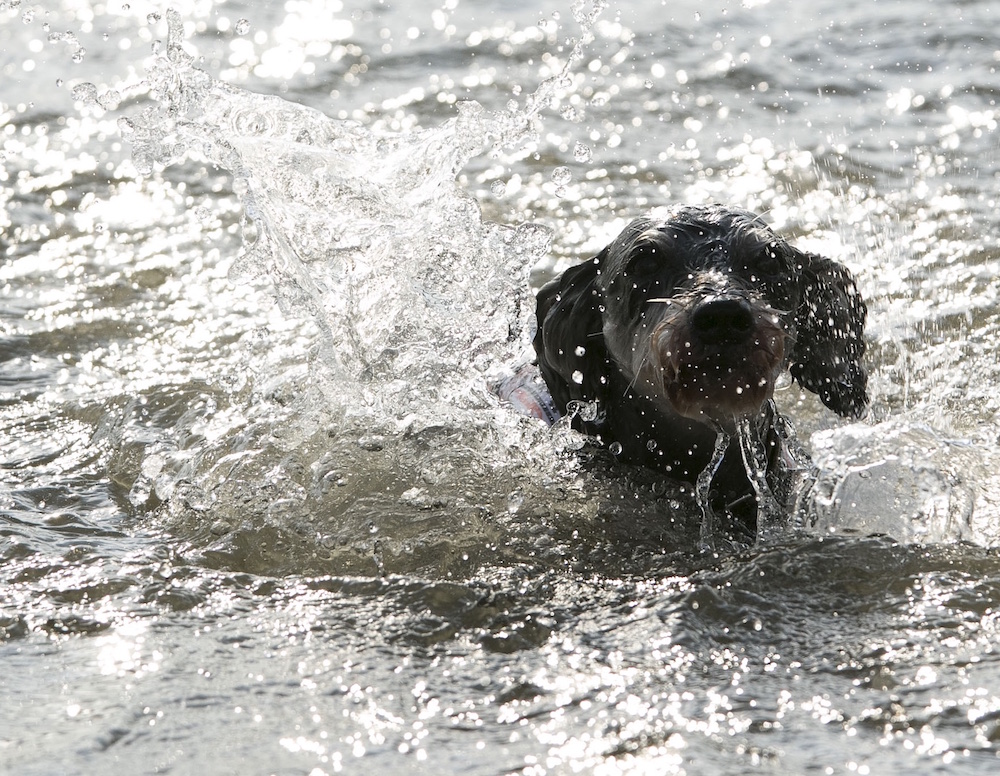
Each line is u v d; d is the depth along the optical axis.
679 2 24.22
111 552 8.36
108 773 5.71
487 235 10.73
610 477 9.85
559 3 24.61
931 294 13.14
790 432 10.33
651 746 5.84
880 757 5.73
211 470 9.63
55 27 24.31
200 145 11.39
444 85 20.22
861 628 7.06
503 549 8.48
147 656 6.83
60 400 11.48
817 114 18.55
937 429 10.12
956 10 22.70
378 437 9.86
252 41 23.09
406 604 7.49
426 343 10.41
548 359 10.45
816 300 10.27
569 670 6.62
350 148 11.62
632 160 17.09
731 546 8.74
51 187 16.95
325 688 6.48
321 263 10.47
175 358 12.36
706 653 6.79
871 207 15.34
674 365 8.73
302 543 8.53
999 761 5.68
